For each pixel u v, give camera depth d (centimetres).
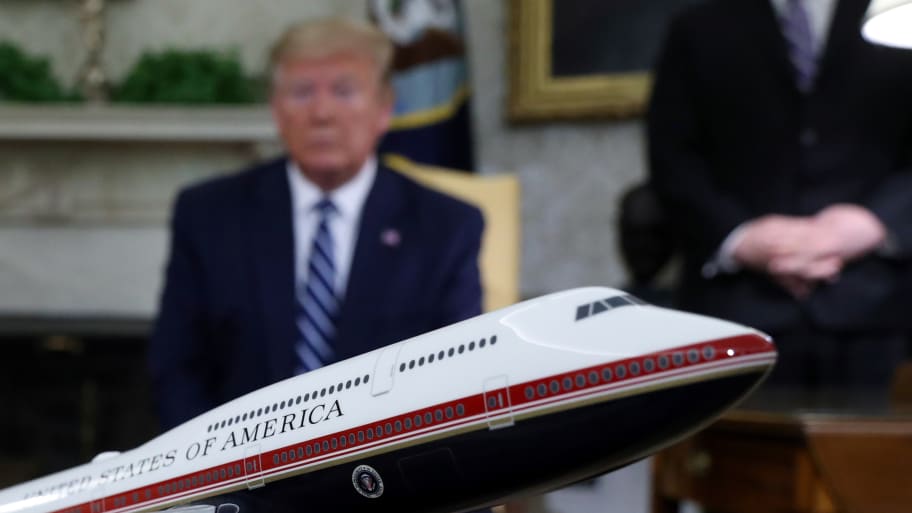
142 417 812
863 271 409
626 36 777
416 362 160
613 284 805
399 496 157
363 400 159
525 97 797
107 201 803
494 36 820
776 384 411
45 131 771
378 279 317
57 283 809
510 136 817
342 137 326
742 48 436
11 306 809
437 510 161
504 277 498
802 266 398
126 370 814
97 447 812
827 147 425
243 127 776
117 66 838
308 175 335
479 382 151
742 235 412
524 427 148
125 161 801
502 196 513
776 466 276
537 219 815
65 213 801
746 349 142
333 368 170
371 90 336
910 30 304
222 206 340
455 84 752
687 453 325
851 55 423
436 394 153
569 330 153
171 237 347
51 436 812
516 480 152
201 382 334
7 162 799
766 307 409
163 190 803
